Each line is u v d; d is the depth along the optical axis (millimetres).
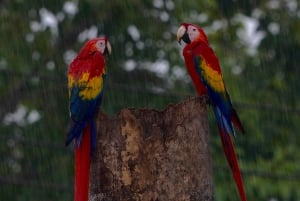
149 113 10859
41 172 22328
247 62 24453
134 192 10766
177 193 10758
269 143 22938
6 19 24125
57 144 22016
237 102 21234
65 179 22203
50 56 24016
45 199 22000
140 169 10789
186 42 13805
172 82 23828
